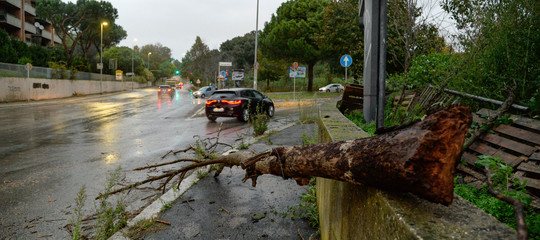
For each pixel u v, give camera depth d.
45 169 5.47
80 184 4.64
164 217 3.37
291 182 4.40
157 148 7.30
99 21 53.53
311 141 6.05
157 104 24.45
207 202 3.76
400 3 8.47
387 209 1.07
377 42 5.24
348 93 7.92
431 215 0.98
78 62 45.91
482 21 3.73
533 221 1.68
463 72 3.98
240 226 3.14
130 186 3.21
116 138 8.78
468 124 1.01
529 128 2.68
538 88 3.12
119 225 3.16
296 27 31.77
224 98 12.46
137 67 89.62
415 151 1.01
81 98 34.28
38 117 14.69
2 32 32.06
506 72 3.38
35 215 3.55
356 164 1.25
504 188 2.08
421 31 8.29
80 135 9.35
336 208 1.89
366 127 5.13
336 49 29.50
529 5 3.16
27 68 25.83
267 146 6.84
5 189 4.43
